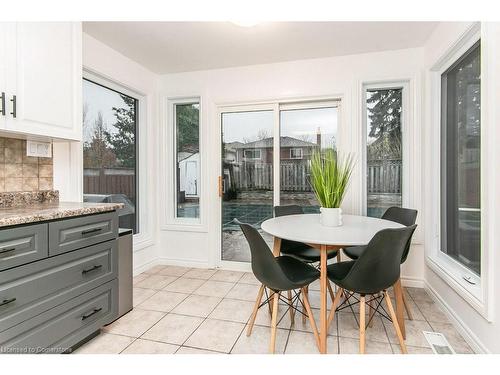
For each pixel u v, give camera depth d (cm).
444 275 213
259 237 156
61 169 225
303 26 229
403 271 274
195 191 345
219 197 329
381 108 288
